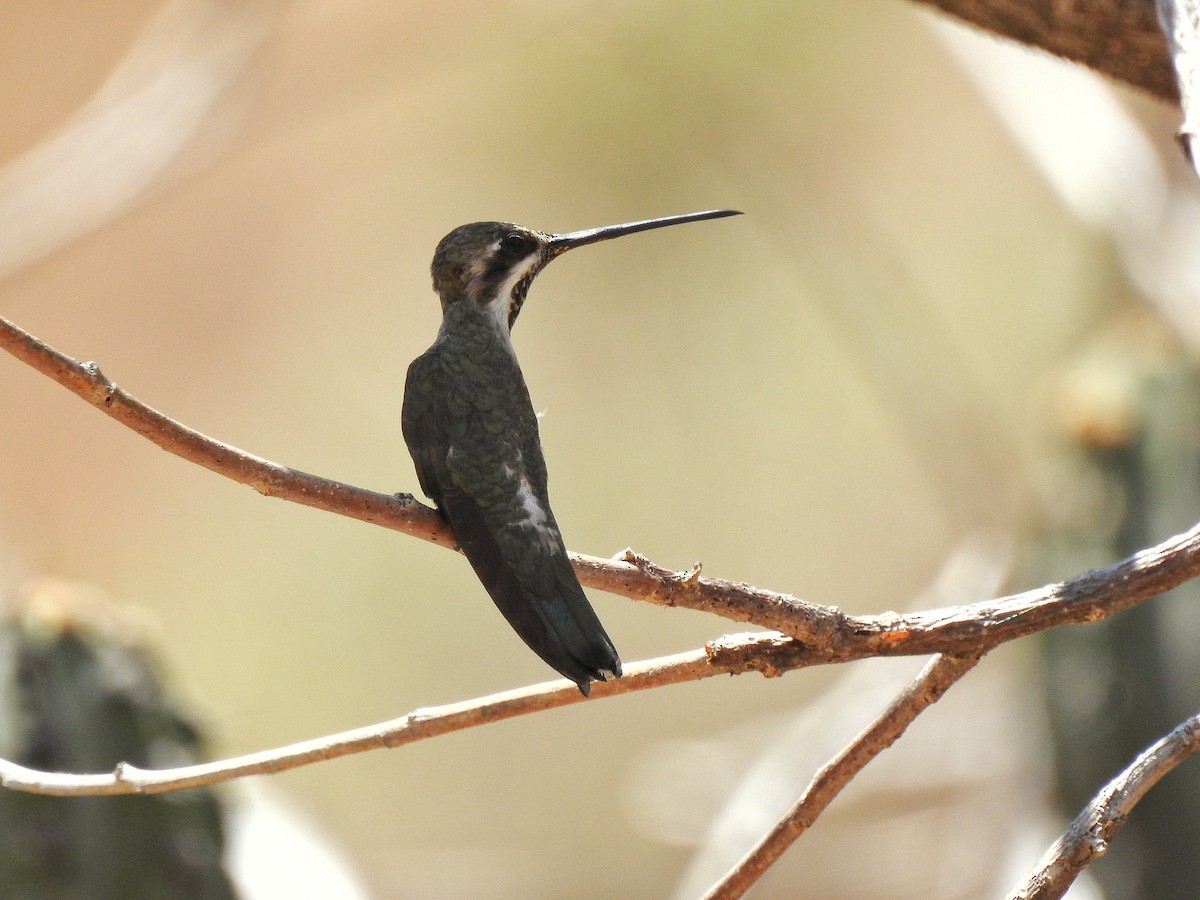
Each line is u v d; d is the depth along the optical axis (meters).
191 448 4.10
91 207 11.17
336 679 15.13
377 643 15.22
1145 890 7.48
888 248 13.95
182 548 15.90
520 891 13.95
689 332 15.01
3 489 15.77
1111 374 8.09
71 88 16.45
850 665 11.48
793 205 13.94
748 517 15.40
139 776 4.64
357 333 16.98
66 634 6.84
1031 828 8.56
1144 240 9.31
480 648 15.20
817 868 12.38
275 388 16.80
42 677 6.74
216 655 15.30
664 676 4.43
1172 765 3.80
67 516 15.89
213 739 7.26
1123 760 7.49
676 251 14.59
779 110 14.03
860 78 14.51
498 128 15.03
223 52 11.50
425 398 5.53
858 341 13.64
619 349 15.16
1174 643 7.45
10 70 16.30
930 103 14.98
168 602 15.81
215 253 16.80
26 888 6.49
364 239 17.03
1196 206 9.45
